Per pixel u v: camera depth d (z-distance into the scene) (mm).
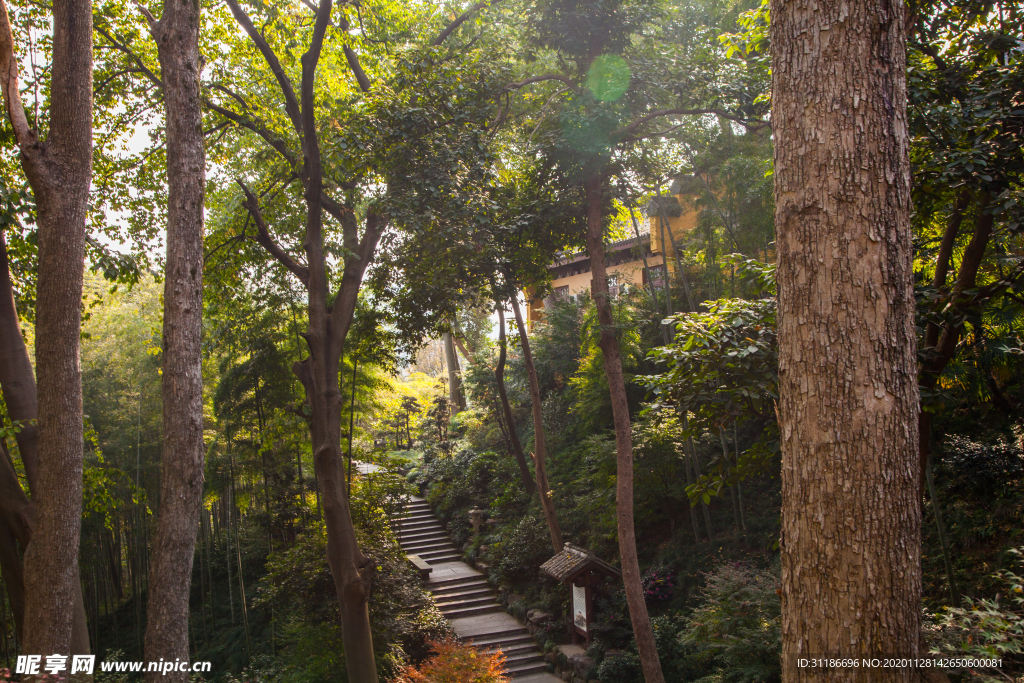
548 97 10680
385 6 10797
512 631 13727
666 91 9266
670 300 14180
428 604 13391
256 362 14406
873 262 2436
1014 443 8719
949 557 7980
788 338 2564
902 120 2564
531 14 9688
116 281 8766
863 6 2568
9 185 7773
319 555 12094
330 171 10312
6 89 5566
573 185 10508
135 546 17422
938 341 6637
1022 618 4461
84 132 5836
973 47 6699
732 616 8164
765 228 11656
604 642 11484
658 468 12422
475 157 9008
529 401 19750
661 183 11898
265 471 15531
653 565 12484
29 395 6848
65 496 5406
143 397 16688
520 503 17203
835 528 2348
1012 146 5676
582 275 22203
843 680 2260
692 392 6535
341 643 11414
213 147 11875
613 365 9883
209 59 10758
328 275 12820
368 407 15898
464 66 9359
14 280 9062
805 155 2576
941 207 7156
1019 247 8547
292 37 10328
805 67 2627
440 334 13078
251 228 11688
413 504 21438
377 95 9023
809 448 2441
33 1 8734
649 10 9219
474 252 10195
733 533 11773
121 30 10234
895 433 2354
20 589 6805
